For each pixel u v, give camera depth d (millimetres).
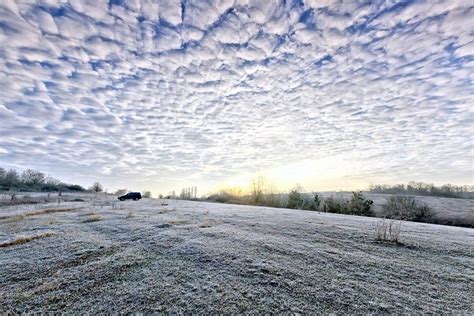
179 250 7609
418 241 9391
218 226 12109
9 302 4539
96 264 6422
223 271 5914
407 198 29656
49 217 15719
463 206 34750
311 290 4953
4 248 7984
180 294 4770
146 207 25328
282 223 13406
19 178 68125
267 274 5707
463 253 7891
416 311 4207
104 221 13773
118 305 4387
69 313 4156
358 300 4562
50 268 6191
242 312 4141
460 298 4734
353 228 11898
